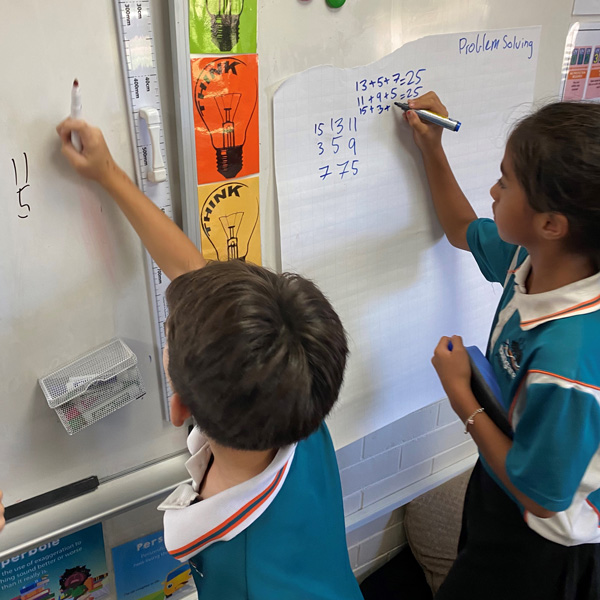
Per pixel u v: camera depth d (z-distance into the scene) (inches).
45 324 26.4
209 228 28.8
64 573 33.7
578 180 24.4
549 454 26.6
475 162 38.7
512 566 36.4
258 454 22.4
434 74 33.9
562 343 26.7
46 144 23.7
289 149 30.0
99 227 26.3
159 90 25.4
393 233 36.6
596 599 35.1
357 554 55.3
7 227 24.0
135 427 31.4
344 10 29.1
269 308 19.1
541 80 40.3
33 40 22.0
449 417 52.0
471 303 43.8
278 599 20.3
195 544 21.8
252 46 26.8
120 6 23.1
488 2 34.7
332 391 21.0
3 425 27.1
